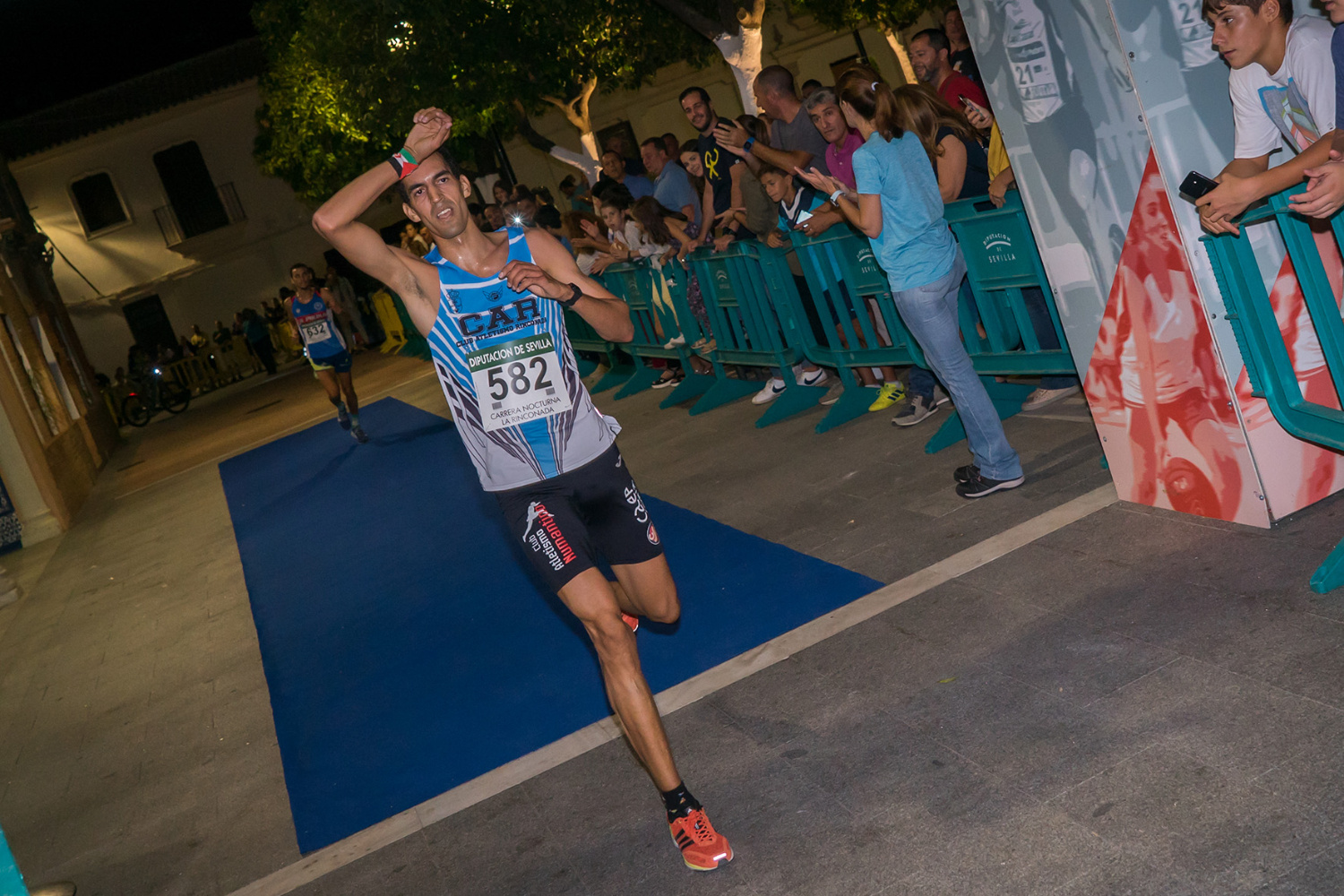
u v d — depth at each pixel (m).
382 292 21.94
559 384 2.96
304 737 4.62
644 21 15.88
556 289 2.83
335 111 16.34
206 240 30.83
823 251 6.29
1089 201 3.74
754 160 6.37
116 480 16.70
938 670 3.42
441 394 13.88
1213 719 2.74
